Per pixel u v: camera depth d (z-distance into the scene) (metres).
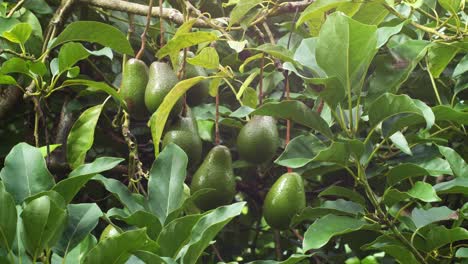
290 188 1.21
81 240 0.95
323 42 1.14
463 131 1.48
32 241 0.86
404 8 1.38
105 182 1.06
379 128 1.45
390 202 1.18
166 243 0.94
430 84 1.52
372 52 1.13
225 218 0.92
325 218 1.12
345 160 1.14
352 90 1.16
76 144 1.33
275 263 0.99
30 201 0.90
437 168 1.23
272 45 1.26
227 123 1.44
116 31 1.27
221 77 1.26
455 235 1.17
